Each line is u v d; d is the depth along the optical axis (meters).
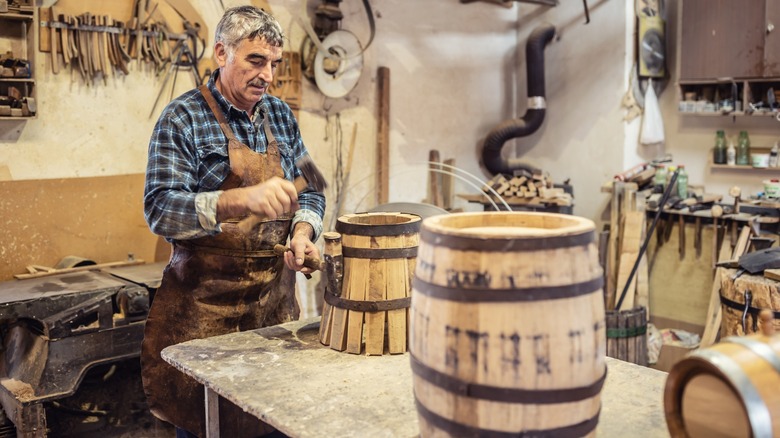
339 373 1.93
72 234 3.83
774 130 4.68
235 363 2.01
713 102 4.79
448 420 1.36
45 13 3.63
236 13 2.36
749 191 4.82
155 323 2.47
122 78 3.93
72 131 3.79
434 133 5.46
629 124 5.12
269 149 2.52
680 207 4.66
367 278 2.06
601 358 1.38
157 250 4.12
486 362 1.30
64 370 3.11
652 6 5.11
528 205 5.09
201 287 2.42
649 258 4.97
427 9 5.32
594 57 5.27
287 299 2.72
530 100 5.44
